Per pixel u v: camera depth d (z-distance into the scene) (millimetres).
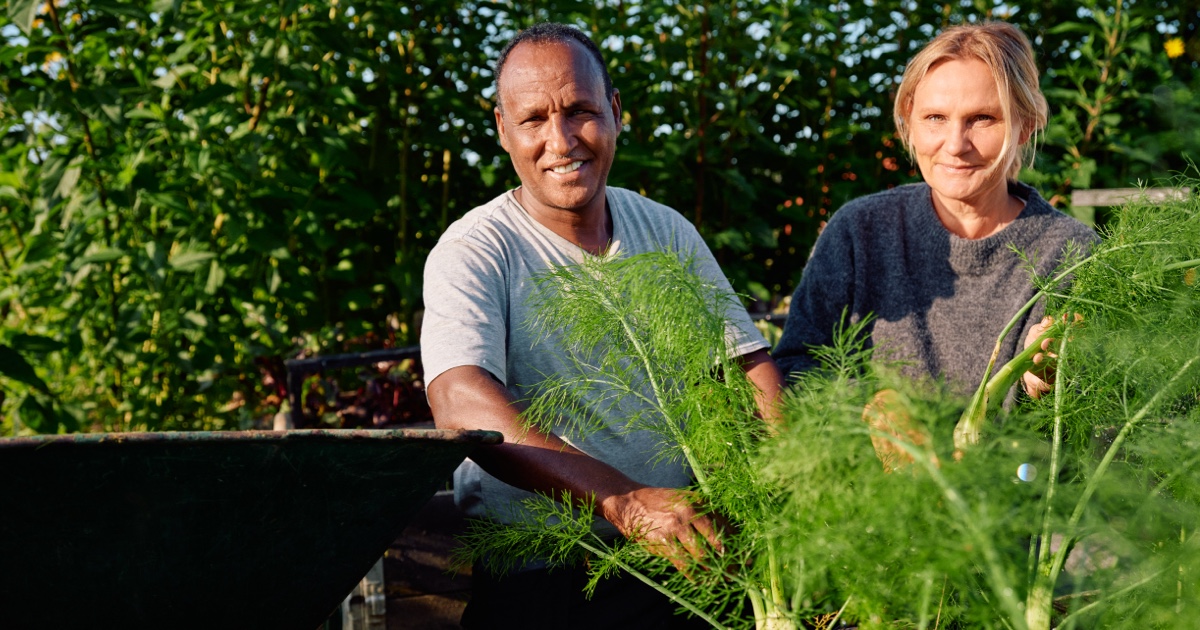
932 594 846
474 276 1381
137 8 2742
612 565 1120
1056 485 906
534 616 1421
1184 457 939
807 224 4051
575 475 1143
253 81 3152
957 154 1594
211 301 3334
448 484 2051
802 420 888
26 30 2488
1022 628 685
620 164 3518
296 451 879
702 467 1120
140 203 3021
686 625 1476
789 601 985
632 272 1144
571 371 1396
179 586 933
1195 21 4016
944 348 1711
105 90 2770
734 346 1308
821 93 4113
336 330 3514
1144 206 1195
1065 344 1077
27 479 818
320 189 3383
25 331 3402
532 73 1413
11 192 3201
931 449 863
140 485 854
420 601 1916
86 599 913
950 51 1582
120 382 3309
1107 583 883
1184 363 1029
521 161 1452
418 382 2955
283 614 1015
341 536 971
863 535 789
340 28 3281
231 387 3527
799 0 3717
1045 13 4242
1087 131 3939
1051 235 1662
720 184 3910
